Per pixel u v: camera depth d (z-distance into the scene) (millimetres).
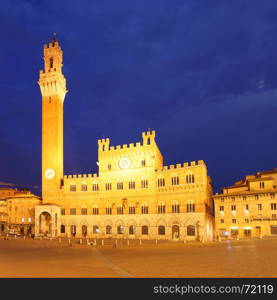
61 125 141375
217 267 38344
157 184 114688
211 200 135875
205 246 73250
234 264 40562
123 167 122250
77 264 44469
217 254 54000
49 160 134625
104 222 122688
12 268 39875
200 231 102000
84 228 126500
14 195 153125
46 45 143875
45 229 129750
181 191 108000
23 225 137375
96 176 128125
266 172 120188
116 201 121688
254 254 51875
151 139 118125
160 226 111500
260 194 106000
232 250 60312
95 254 61781
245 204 109062
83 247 80062
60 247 81250
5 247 82000
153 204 114062
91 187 127750
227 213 112625
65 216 129125
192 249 66938
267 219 103125
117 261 48125
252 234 105812
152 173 116125
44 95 139625
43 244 89938
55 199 131500
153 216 113250
